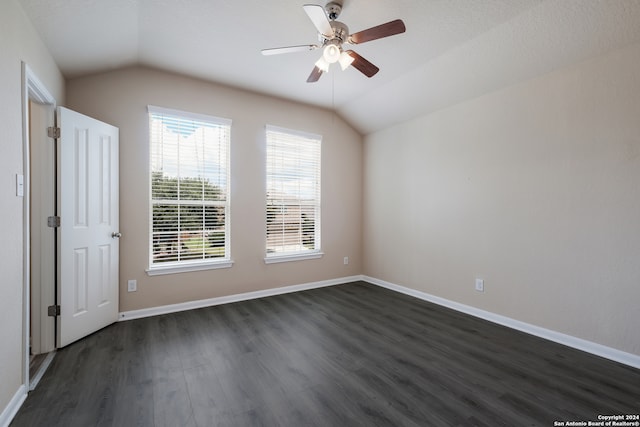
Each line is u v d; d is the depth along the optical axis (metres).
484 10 2.20
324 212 4.41
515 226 2.84
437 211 3.60
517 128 2.82
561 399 1.78
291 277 4.09
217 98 3.48
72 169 2.44
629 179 2.18
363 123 4.46
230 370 2.08
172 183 3.26
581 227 2.41
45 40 2.15
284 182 4.05
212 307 3.41
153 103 3.13
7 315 1.59
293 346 2.46
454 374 2.05
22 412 1.63
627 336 2.19
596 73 2.32
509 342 2.55
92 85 2.87
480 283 3.14
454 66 2.92
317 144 4.33
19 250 1.73
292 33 2.51
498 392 1.85
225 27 2.42
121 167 2.97
